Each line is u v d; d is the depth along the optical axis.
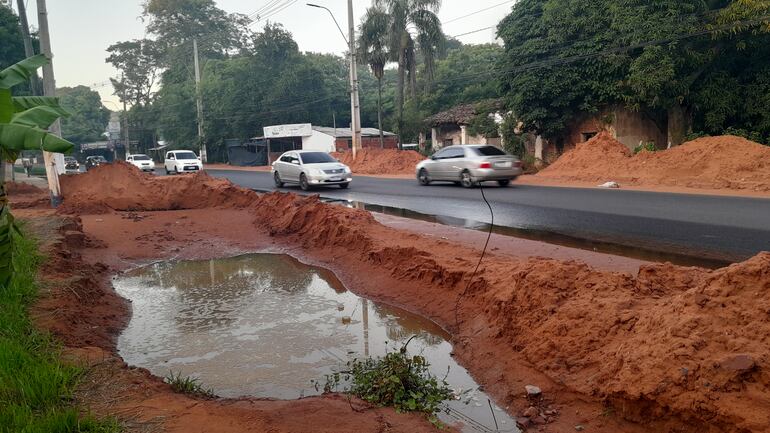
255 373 5.39
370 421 3.96
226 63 60.16
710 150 19.23
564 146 29.62
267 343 6.21
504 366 4.99
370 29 35.28
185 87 61.16
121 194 16.98
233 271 9.84
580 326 4.72
